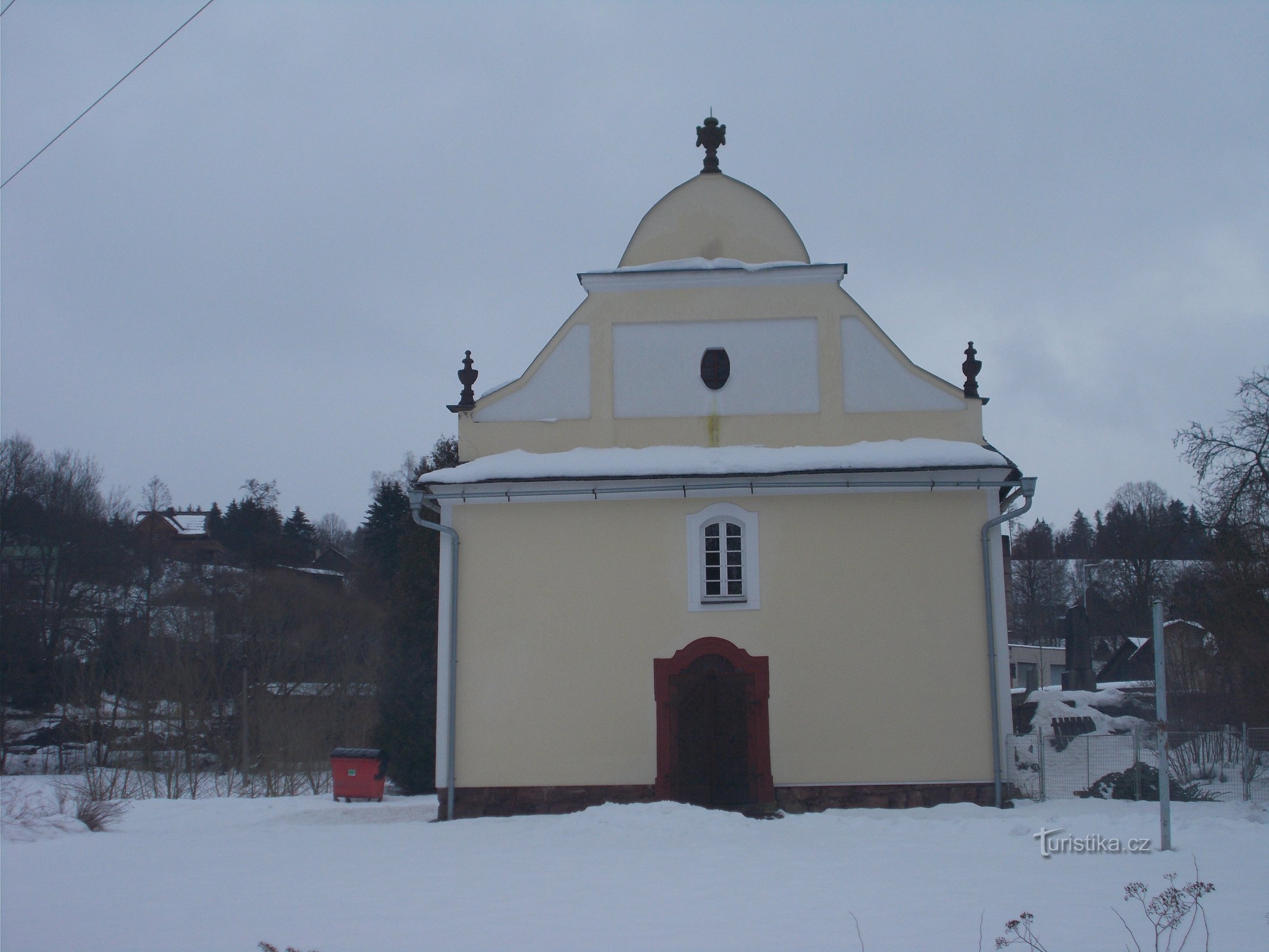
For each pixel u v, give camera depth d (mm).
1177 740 16750
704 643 15422
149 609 43062
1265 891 8609
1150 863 10055
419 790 30453
